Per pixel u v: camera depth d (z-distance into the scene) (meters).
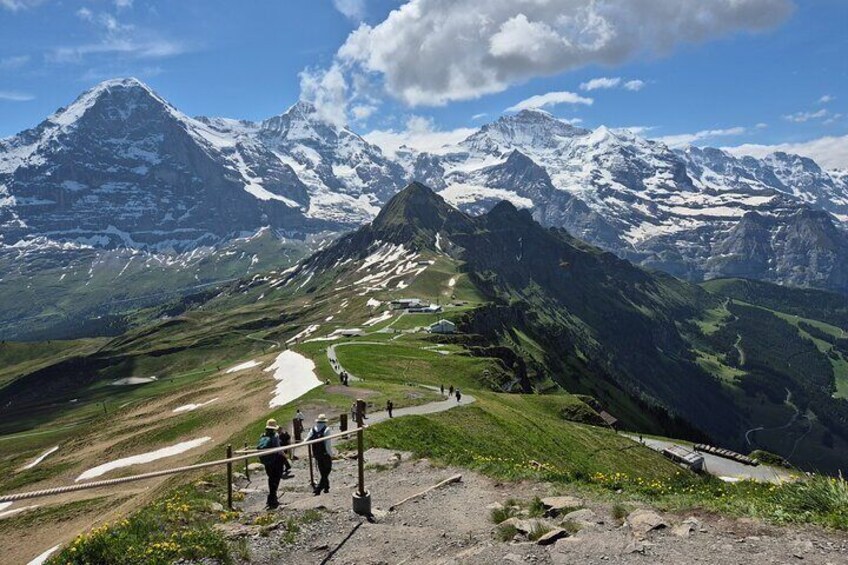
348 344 141.75
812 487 15.41
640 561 12.38
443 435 52.59
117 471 80.31
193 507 20.16
